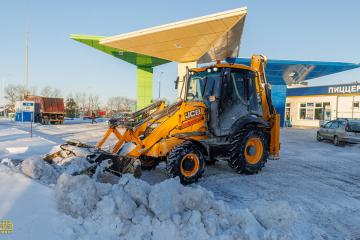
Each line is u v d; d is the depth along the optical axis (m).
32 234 2.83
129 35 15.70
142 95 27.91
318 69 24.39
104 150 6.23
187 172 5.90
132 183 3.67
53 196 3.49
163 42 16.41
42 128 22.17
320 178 7.07
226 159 6.86
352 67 23.58
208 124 6.61
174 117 6.11
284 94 30.72
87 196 3.30
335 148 13.73
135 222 3.24
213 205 3.62
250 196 5.40
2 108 62.84
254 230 3.33
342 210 4.81
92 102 76.50
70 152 6.05
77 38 20.05
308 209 4.80
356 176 7.43
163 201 3.35
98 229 3.10
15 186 3.73
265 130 7.77
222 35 15.09
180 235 3.17
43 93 68.75
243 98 7.21
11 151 9.54
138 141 5.78
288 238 3.26
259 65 7.89
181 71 20.17
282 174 7.38
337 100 30.11
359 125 14.26
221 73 6.84
